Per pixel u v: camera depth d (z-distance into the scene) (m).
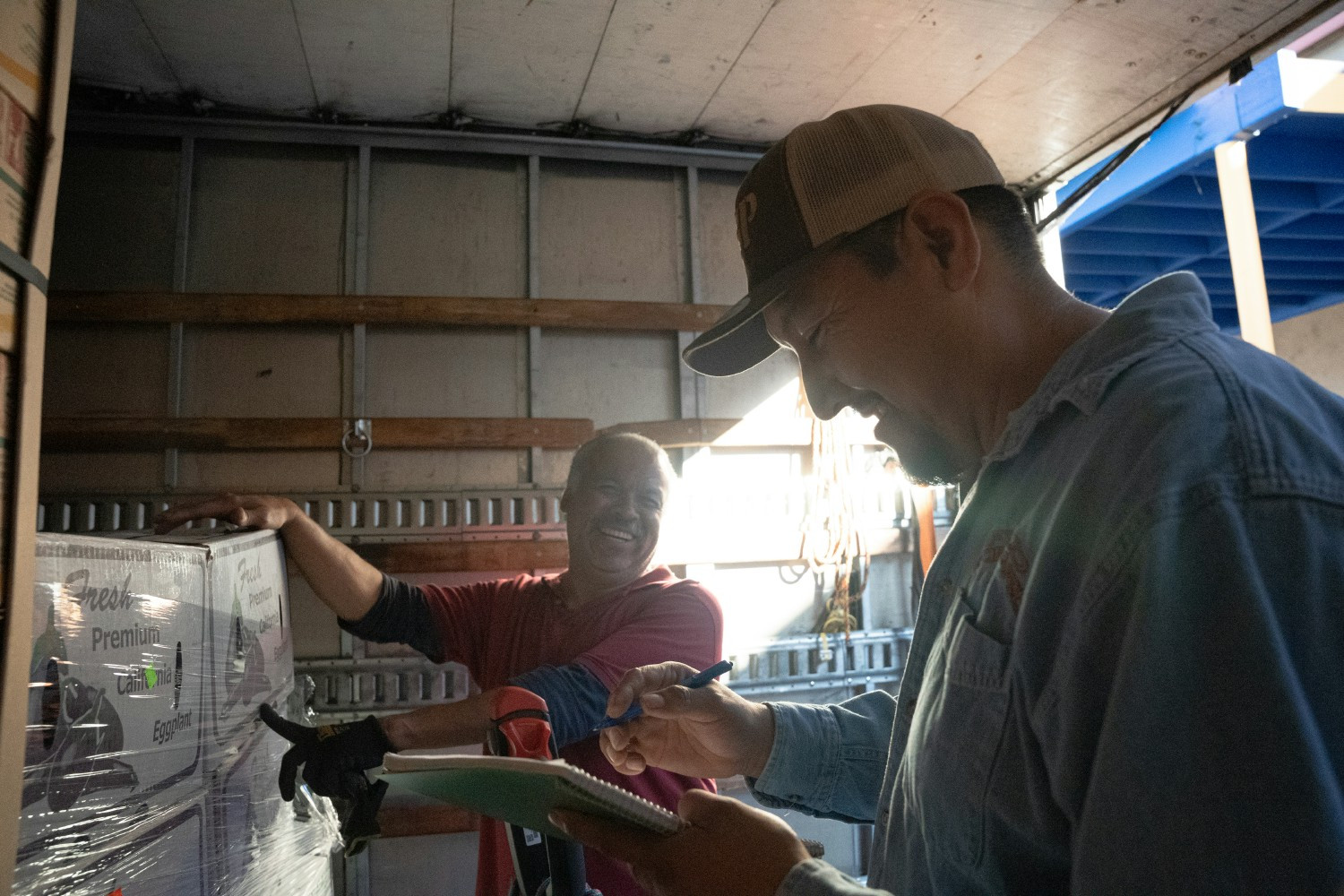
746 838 0.66
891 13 2.35
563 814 0.72
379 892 2.58
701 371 1.10
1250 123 2.87
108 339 2.72
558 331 2.99
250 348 2.79
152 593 0.92
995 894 0.63
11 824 0.57
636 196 3.10
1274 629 0.48
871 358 0.79
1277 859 0.45
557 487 2.84
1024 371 0.75
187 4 2.28
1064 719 0.56
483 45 2.48
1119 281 5.05
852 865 2.93
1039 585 0.60
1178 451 0.54
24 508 0.60
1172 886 0.47
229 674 1.17
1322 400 0.59
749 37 2.46
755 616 3.04
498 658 1.88
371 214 2.91
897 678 3.10
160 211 2.80
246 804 1.21
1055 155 3.15
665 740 1.10
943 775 0.66
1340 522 0.51
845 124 0.81
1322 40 3.04
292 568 2.68
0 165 0.59
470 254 2.96
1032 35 2.45
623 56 2.55
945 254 0.73
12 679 0.58
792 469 3.10
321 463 2.75
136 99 2.71
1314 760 0.46
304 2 2.28
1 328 0.59
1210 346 0.61
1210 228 4.14
